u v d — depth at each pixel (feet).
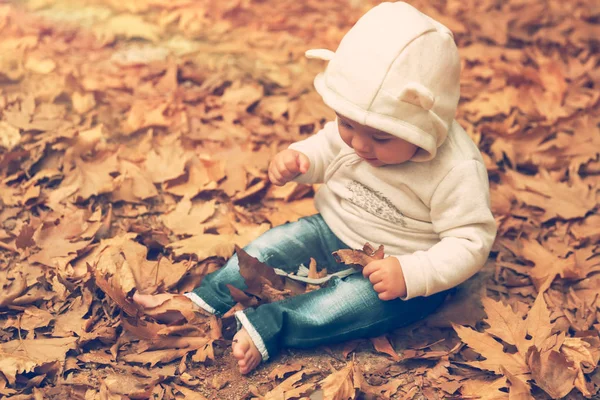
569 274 8.33
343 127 6.74
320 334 7.22
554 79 12.16
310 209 9.45
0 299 7.61
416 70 6.24
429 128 6.40
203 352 7.22
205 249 8.49
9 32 13.09
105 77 11.93
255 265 7.49
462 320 7.72
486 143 10.91
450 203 6.86
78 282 7.88
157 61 12.57
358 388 6.81
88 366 7.11
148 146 10.38
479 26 14.08
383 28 6.34
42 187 9.46
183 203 9.30
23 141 10.16
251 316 7.06
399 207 7.08
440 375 7.09
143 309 7.56
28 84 11.59
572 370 6.96
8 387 6.79
